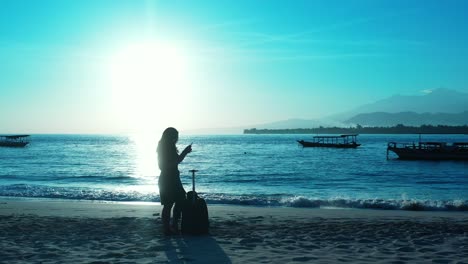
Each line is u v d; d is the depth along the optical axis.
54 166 54.16
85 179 36.53
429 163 61.34
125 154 89.19
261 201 18.44
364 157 76.06
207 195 20.69
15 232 8.87
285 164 57.62
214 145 147.00
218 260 6.31
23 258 6.44
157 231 8.91
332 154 86.56
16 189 23.73
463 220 11.96
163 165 8.21
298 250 7.08
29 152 95.44
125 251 6.91
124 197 20.30
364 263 6.17
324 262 6.23
